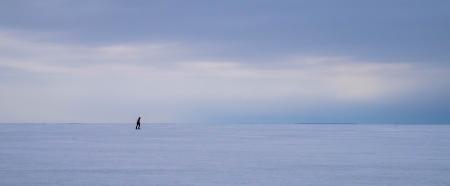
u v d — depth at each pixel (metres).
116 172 24.66
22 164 27.89
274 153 35.53
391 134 78.44
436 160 30.83
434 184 21.61
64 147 40.50
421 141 53.25
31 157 31.77
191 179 22.50
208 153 35.31
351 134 78.00
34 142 47.34
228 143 47.72
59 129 95.25
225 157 32.31
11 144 44.19
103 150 37.47
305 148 41.06
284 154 34.72
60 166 27.00
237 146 43.09
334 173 24.62
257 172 24.80
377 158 32.09
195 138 58.19
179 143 47.03
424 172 25.17
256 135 70.56
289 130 104.00
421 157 32.78
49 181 21.83
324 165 27.94
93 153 34.84
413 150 38.78
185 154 34.34
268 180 22.30
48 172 24.56
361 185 21.27
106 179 22.45
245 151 37.19
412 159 31.44
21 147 40.25
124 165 27.52
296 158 31.89
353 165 28.08
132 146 42.12
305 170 25.75
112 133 72.75
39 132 76.00
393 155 34.19
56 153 34.66
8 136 60.97
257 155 33.84
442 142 50.81
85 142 47.75
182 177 23.08
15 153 34.53
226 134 73.94
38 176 23.23
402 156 33.44
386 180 22.55
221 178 22.86
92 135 64.69
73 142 47.69
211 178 22.81
